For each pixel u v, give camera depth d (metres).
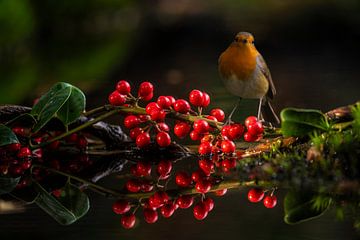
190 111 9.60
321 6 38.31
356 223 6.21
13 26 24.17
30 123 9.45
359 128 7.94
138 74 19.62
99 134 9.84
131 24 34.53
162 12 39.22
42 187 7.84
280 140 8.82
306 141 8.73
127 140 9.95
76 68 21.05
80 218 6.59
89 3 32.75
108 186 7.83
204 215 6.62
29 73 20.05
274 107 13.95
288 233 6.02
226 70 9.25
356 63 20.83
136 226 6.30
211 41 27.58
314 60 21.69
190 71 19.98
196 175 8.23
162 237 5.99
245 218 6.48
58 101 8.91
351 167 7.58
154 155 9.60
